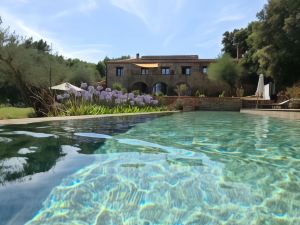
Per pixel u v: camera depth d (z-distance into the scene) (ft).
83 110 40.93
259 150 15.90
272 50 80.79
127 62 118.93
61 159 13.08
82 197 8.71
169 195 9.08
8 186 9.43
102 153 14.56
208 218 7.64
